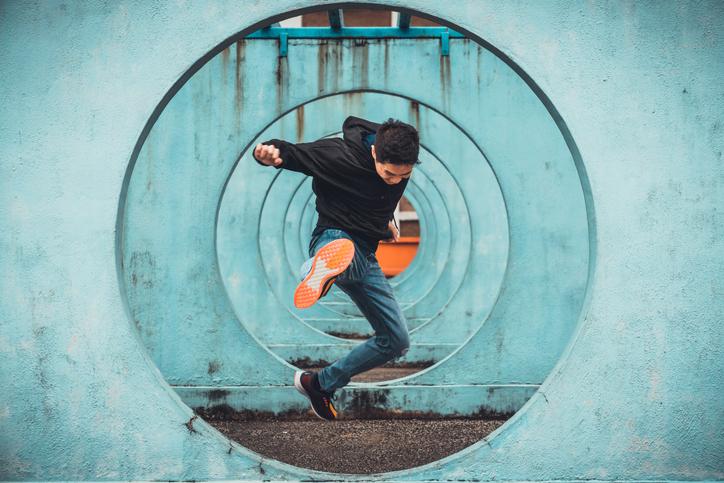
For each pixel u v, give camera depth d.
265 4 3.19
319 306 10.95
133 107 3.18
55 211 3.14
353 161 2.95
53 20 3.18
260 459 3.05
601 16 3.17
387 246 19.67
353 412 5.78
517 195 5.84
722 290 3.12
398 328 3.27
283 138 8.17
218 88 5.96
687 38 3.17
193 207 5.78
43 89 3.17
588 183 3.16
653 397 3.09
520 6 3.17
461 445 4.82
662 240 3.13
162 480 3.06
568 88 3.16
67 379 3.10
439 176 10.27
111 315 3.12
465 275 8.51
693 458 3.07
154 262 5.77
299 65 6.27
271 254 10.15
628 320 3.12
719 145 3.15
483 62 6.19
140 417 3.08
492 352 5.86
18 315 3.11
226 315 5.78
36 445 3.08
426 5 3.16
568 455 3.08
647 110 3.16
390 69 6.36
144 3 3.20
